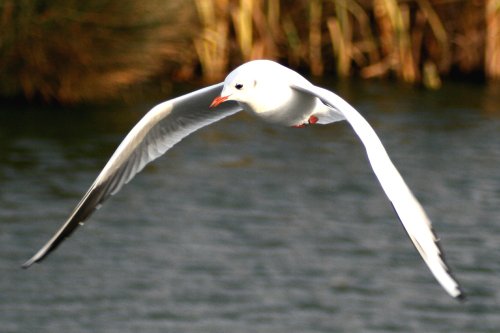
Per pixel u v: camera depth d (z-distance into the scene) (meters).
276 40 22.05
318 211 14.48
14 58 19.19
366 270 12.57
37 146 17.11
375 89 21.56
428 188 15.40
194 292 11.82
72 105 19.81
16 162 16.22
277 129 18.70
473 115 19.69
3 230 13.34
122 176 7.98
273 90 7.18
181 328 10.98
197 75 21.92
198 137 18.03
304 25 22.36
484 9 22.34
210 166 16.36
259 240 13.38
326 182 15.73
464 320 11.34
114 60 19.44
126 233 13.51
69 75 19.56
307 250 13.05
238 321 11.16
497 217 14.27
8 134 17.72
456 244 13.30
